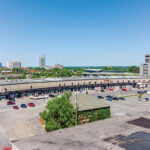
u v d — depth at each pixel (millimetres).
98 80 110312
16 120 45531
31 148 16797
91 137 19281
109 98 76875
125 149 16359
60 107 33312
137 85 125688
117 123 23859
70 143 17797
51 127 32094
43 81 86250
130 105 66125
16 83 75625
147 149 16281
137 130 21219
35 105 63969
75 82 99875
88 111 37750
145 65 160625
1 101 69875
